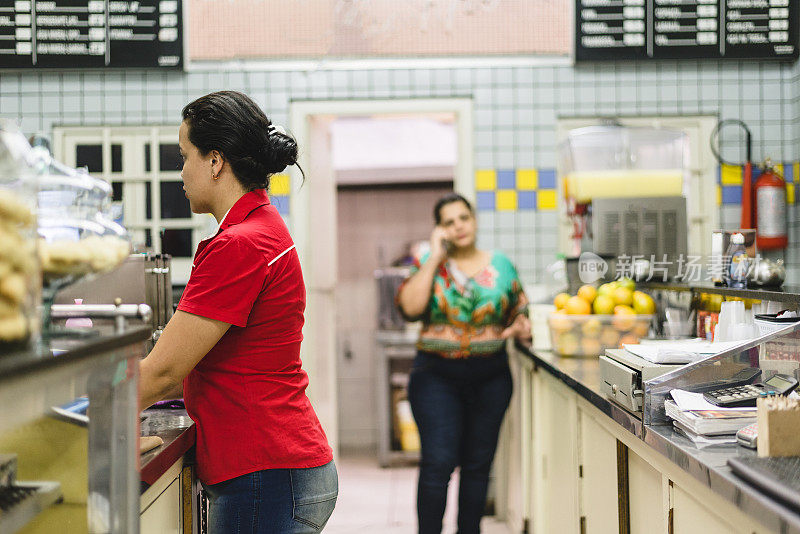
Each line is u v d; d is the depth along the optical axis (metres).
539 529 2.90
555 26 3.63
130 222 3.66
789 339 1.54
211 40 3.62
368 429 5.28
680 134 3.09
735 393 1.48
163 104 3.63
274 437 1.45
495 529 3.48
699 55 3.54
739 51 3.53
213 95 1.53
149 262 1.97
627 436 1.77
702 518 1.33
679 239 2.88
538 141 3.68
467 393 2.83
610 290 2.68
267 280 1.44
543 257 3.68
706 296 2.42
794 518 0.96
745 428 1.36
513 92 3.67
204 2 3.61
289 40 3.63
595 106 3.66
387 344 4.58
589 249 2.98
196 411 1.49
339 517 3.56
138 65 3.54
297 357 1.55
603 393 1.88
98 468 1.17
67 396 0.95
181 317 1.39
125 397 1.16
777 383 1.48
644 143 3.09
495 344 2.80
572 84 3.66
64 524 1.19
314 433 1.53
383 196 5.38
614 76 3.65
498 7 3.64
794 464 1.16
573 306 2.67
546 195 3.68
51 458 1.18
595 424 2.09
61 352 0.90
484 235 3.69
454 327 2.78
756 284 2.07
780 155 3.62
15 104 3.61
